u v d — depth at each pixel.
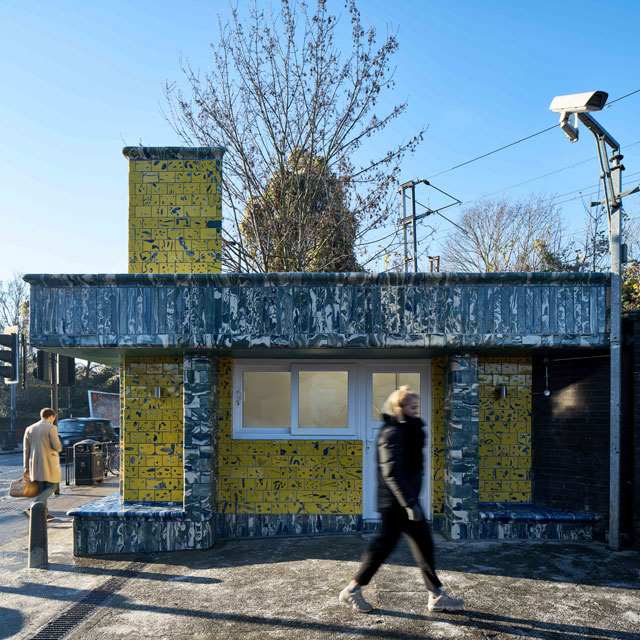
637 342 6.12
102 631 4.37
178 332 6.36
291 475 7.15
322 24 12.99
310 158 13.71
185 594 5.09
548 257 27.02
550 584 5.05
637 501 6.07
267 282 6.37
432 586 4.45
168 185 7.41
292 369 7.36
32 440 7.97
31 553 6.07
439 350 6.61
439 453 7.11
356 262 14.88
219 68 13.35
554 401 6.96
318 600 4.82
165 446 7.29
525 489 7.14
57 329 6.38
